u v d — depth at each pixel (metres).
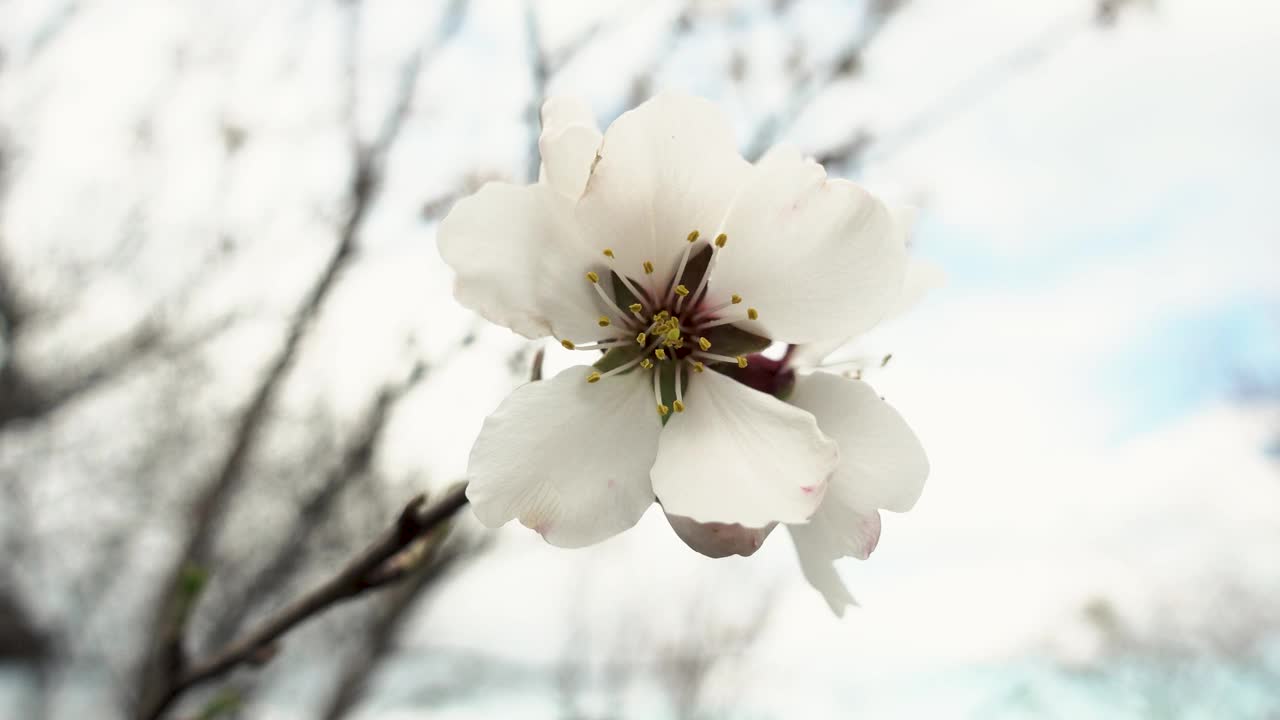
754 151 0.23
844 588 0.11
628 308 0.11
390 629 0.29
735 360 0.11
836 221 0.10
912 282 0.11
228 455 0.27
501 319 0.10
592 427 0.10
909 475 0.10
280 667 0.36
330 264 0.23
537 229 0.10
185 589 0.13
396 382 0.19
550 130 0.10
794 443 0.10
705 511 0.10
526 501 0.10
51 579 0.43
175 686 0.13
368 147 0.24
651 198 0.11
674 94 0.10
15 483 0.42
